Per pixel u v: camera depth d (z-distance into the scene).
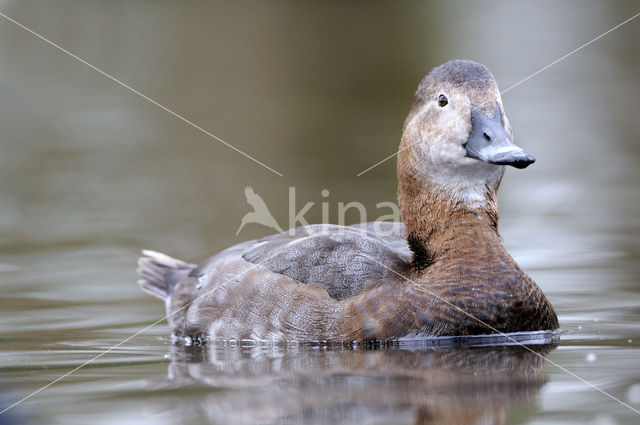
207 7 35.41
